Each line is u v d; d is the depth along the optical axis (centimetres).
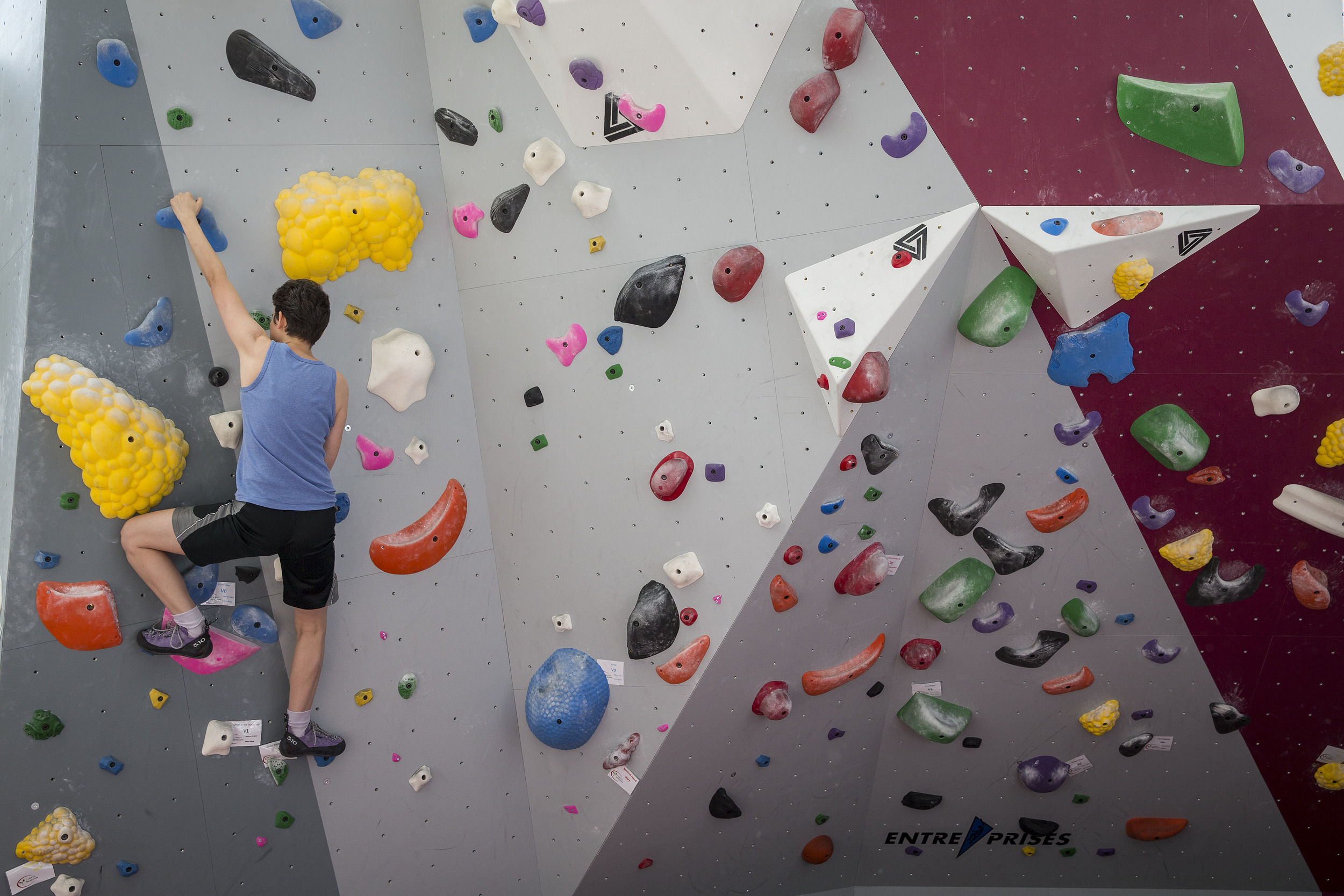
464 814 399
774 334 334
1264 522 356
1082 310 321
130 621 305
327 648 348
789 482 349
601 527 372
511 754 406
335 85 319
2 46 292
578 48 312
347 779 364
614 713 392
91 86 278
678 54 306
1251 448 343
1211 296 319
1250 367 330
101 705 307
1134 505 357
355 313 333
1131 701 399
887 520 365
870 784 435
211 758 332
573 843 418
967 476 359
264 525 284
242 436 305
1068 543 366
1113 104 302
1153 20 296
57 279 279
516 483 376
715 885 444
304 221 308
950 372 339
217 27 294
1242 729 400
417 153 341
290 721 333
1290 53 295
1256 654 384
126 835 320
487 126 337
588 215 334
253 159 307
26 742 297
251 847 348
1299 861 438
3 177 294
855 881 457
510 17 314
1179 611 376
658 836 418
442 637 377
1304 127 300
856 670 390
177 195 295
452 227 353
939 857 455
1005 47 301
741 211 325
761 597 367
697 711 386
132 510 292
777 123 314
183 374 304
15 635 288
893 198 316
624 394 354
